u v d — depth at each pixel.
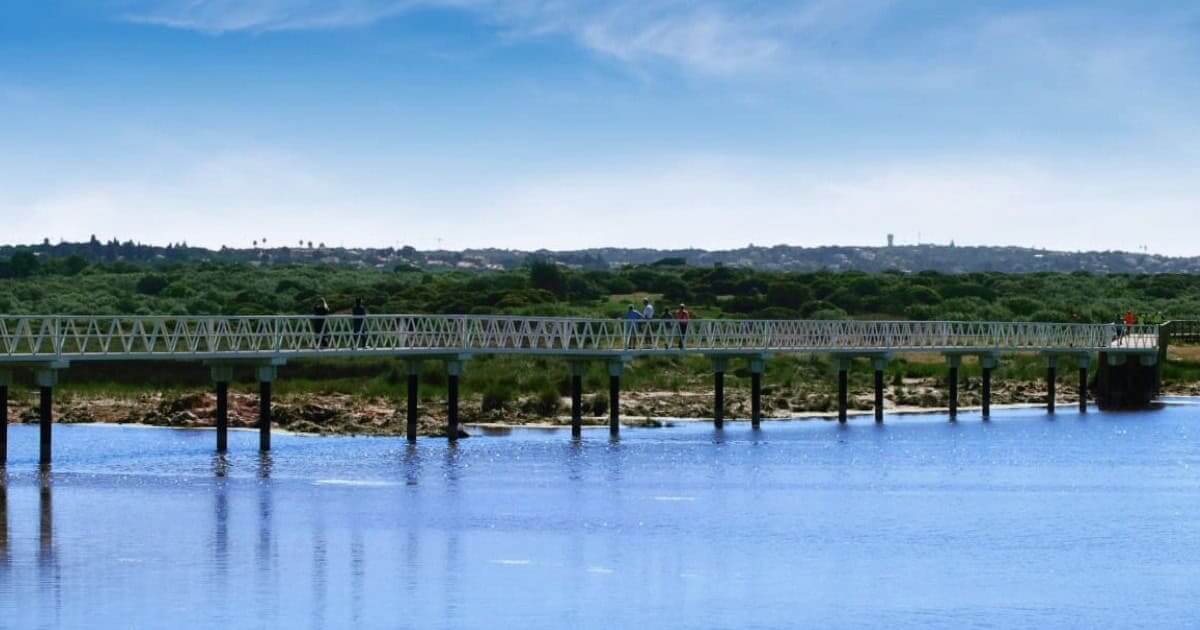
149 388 95.69
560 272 168.50
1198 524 55.28
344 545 49.72
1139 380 106.12
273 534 51.16
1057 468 69.31
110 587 43.91
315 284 169.88
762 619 42.06
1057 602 44.25
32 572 45.44
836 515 56.28
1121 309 169.12
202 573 45.72
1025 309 165.25
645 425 85.81
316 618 41.31
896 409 99.25
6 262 196.75
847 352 89.31
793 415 93.81
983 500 60.09
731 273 173.38
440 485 61.47
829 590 45.16
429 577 45.72
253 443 75.56
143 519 53.28
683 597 44.00
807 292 162.38
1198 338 122.62
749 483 63.28
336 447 73.81
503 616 41.78
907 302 163.12
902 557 49.50
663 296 163.75
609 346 81.81
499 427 83.75
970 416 95.69
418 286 163.00
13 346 65.00
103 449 72.50
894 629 41.41
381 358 98.62
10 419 85.50
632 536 51.84
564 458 70.12
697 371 107.75
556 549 49.62
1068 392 110.81
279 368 96.38
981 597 44.72
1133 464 70.94
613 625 41.16
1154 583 46.53
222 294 158.25
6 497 57.31
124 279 175.12
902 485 63.53
